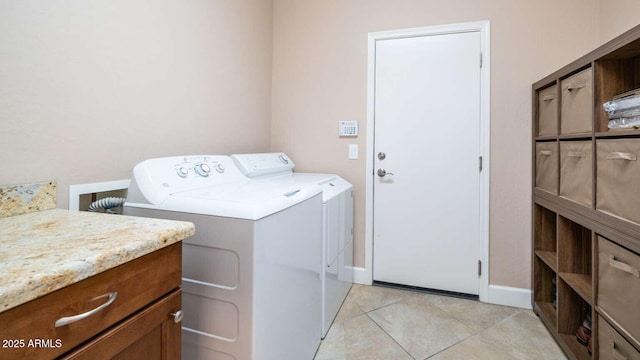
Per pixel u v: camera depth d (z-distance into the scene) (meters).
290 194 1.37
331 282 1.84
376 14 2.36
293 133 2.59
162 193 1.19
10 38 0.95
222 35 1.97
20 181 0.99
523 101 2.06
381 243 2.43
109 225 0.84
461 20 2.17
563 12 1.98
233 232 1.03
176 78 1.61
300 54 2.56
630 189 1.07
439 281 2.31
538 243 2.00
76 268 0.56
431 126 2.28
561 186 1.61
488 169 2.15
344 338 1.74
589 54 1.32
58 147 1.09
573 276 1.60
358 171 2.45
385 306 2.10
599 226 1.24
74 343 0.58
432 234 2.31
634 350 1.05
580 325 1.62
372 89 2.39
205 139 1.84
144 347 0.75
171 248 0.82
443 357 1.58
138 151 1.41
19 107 0.98
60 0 1.08
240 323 1.03
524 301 2.10
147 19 1.43
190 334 1.12
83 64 1.16
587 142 1.35
